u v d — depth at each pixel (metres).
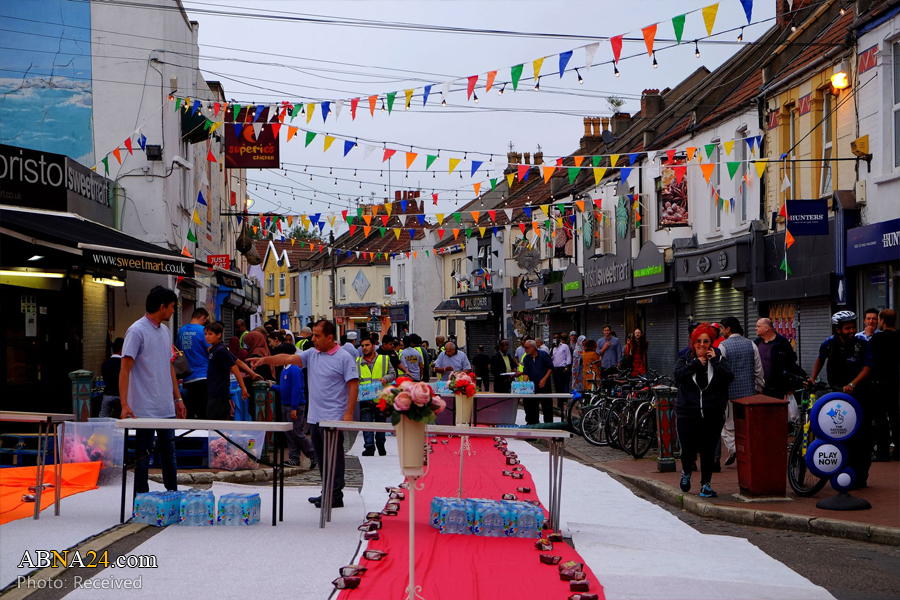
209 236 27.98
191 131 21.91
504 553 6.86
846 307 15.50
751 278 19.25
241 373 13.37
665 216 23.33
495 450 14.72
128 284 19.08
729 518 8.97
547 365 18.66
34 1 20.02
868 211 15.12
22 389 14.14
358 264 62.28
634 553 7.15
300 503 9.19
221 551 6.65
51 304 15.14
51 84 19.94
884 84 14.63
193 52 24.70
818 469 9.20
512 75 10.84
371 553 6.48
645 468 12.85
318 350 8.94
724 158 21.00
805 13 21.81
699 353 9.87
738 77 22.80
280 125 14.73
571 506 9.58
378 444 14.41
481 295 43.78
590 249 30.19
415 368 16.94
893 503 9.16
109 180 19.14
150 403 8.18
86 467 9.84
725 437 12.29
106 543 6.72
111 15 20.03
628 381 16.75
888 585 6.38
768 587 6.13
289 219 22.98
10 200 14.78
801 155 17.56
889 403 12.06
